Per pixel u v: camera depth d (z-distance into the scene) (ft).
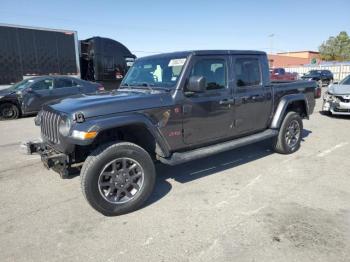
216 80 14.76
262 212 11.73
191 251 9.41
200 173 16.21
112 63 48.57
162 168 17.02
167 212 11.94
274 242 9.75
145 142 13.14
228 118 15.34
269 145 20.06
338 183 14.49
